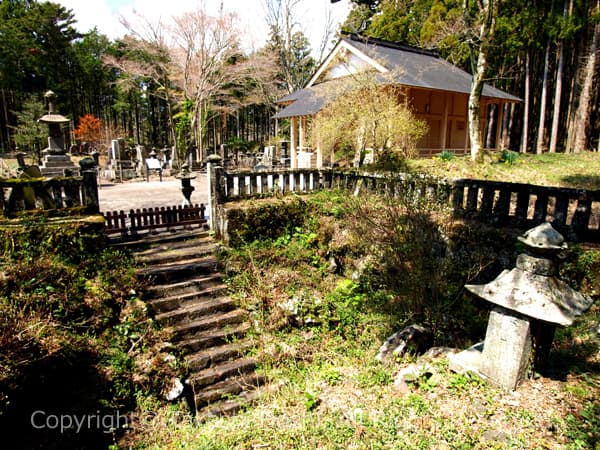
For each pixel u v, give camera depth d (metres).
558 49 17.62
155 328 4.99
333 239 7.09
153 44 21.12
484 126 19.34
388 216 5.50
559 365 3.27
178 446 3.53
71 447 3.59
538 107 20.42
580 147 16.28
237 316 5.66
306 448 2.75
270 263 6.74
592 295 4.40
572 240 4.97
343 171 8.19
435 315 4.74
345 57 15.63
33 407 3.71
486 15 9.96
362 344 5.06
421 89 14.27
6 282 4.52
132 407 4.17
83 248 5.46
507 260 5.14
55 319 4.46
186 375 4.71
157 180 16.59
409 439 2.62
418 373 3.34
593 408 2.62
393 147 10.70
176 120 28.47
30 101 27.56
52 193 5.89
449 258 5.32
